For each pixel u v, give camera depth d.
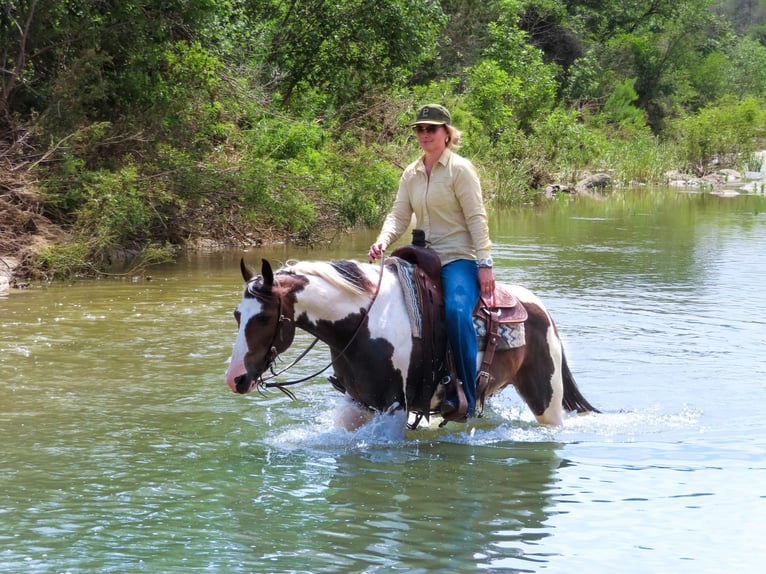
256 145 16.56
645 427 6.89
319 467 5.98
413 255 6.21
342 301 5.87
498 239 18.14
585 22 54.62
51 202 13.74
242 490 5.58
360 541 4.85
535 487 5.66
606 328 10.11
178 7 15.91
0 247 13.08
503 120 31.09
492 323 6.21
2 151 14.25
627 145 38.34
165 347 9.09
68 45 15.09
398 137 23.16
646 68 55.59
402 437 6.48
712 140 41.03
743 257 15.80
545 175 31.19
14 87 15.01
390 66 22.80
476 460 6.16
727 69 67.81
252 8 21.86
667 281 13.27
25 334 9.54
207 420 6.95
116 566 4.55
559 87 44.22
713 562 4.62
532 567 4.55
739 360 8.80
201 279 12.90
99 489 5.58
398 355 5.97
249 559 4.63
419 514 5.22
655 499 5.48
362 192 17.52
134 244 15.09
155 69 15.62
